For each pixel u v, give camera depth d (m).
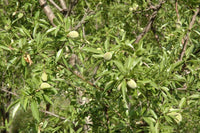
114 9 4.04
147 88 1.56
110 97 1.98
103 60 1.72
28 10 3.11
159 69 1.66
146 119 1.61
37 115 1.38
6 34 2.34
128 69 1.38
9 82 3.74
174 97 1.87
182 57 2.11
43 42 1.60
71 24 1.86
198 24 2.52
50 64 1.84
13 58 1.57
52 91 1.53
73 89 2.33
